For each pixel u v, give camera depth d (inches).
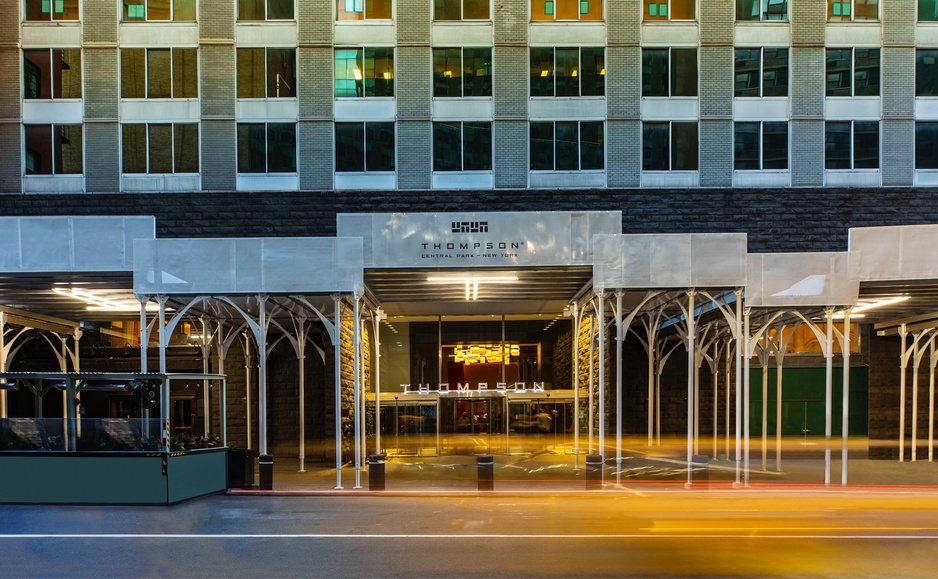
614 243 792.3
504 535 522.3
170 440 694.5
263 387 783.7
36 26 1003.3
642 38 1023.0
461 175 1010.1
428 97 1013.2
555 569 427.8
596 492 726.5
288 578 412.8
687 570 425.4
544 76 1021.2
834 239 999.6
